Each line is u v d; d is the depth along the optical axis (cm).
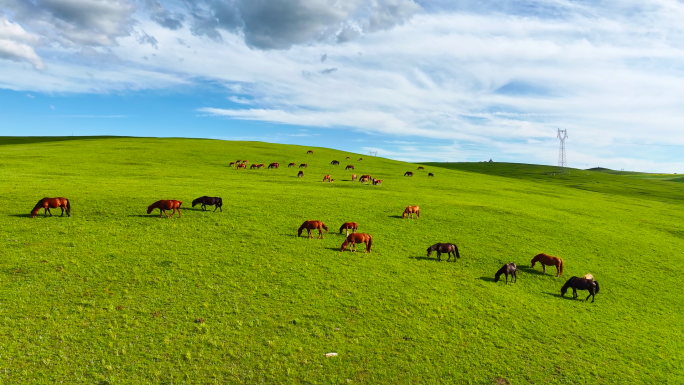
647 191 11294
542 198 7056
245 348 1831
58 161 7069
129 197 4319
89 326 1872
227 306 2178
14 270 2323
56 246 2747
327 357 1817
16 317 1872
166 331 1897
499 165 19538
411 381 1717
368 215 4472
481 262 3300
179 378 1606
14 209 3528
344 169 9206
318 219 4122
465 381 1750
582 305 2667
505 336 2136
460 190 7162
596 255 3791
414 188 6994
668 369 1980
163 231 3303
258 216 4031
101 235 3070
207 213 3978
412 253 3359
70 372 1571
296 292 2405
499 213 5069
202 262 2727
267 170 8100
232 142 12719
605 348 2122
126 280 2361
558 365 1917
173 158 8562
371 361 1822
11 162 6569
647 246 4266
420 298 2481
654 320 2552
